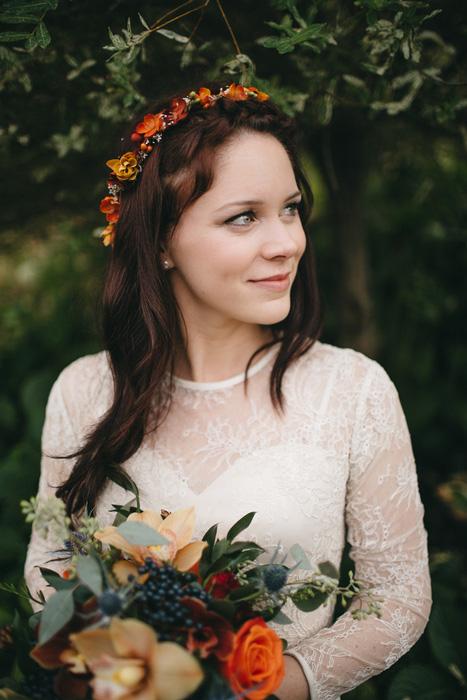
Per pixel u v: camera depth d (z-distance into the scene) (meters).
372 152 2.39
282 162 1.16
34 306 3.46
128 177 1.26
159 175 1.21
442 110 1.51
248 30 1.55
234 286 1.19
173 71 1.62
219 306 1.23
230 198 1.13
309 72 1.51
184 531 0.94
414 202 2.81
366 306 2.60
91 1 1.38
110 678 0.71
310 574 1.24
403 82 1.45
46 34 1.21
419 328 2.97
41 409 2.51
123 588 0.84
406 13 1.24
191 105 1.18
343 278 2.56
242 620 0.92
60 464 1.51
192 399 1.37
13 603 1.96
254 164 1.13
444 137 2.05
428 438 2.76
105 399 1.47
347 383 1.33
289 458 1.25
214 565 0.94
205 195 1.15
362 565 1.30
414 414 2.80
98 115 1.69
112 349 1.39
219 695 0.76
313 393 1.33
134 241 1.32
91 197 2.20
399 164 2.61
